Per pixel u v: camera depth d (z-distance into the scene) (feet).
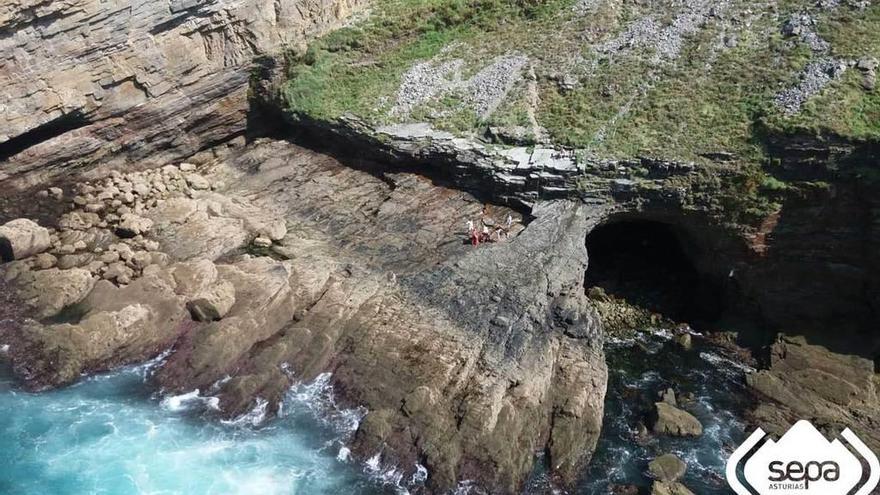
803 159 117.91
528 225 126.11
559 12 158.10
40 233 121.80
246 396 101.91
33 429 97.76
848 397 109.60
